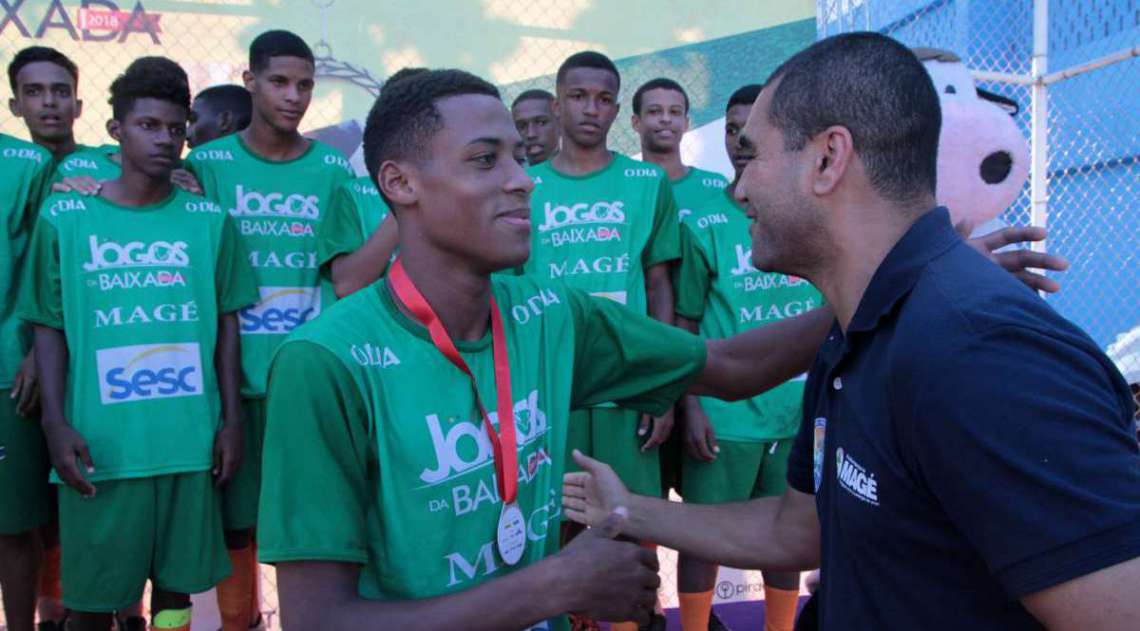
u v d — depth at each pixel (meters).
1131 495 0.83
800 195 1.13
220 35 5.07
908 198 1.11
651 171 3.28
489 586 1.17
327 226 3.18
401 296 1.32
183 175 3.09
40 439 3.00
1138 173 5.44
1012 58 5.89
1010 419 0.86
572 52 5.54
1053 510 0.83
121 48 4.94
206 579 2.84
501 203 1.29
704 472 3.22
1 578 3.00
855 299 1.13
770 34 5.76
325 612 1.16
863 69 1.09
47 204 2.74
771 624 3.25
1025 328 0.90
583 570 1.17
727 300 3.24
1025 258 1.44
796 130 1.12
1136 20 5.38
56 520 3.23
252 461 3.17
